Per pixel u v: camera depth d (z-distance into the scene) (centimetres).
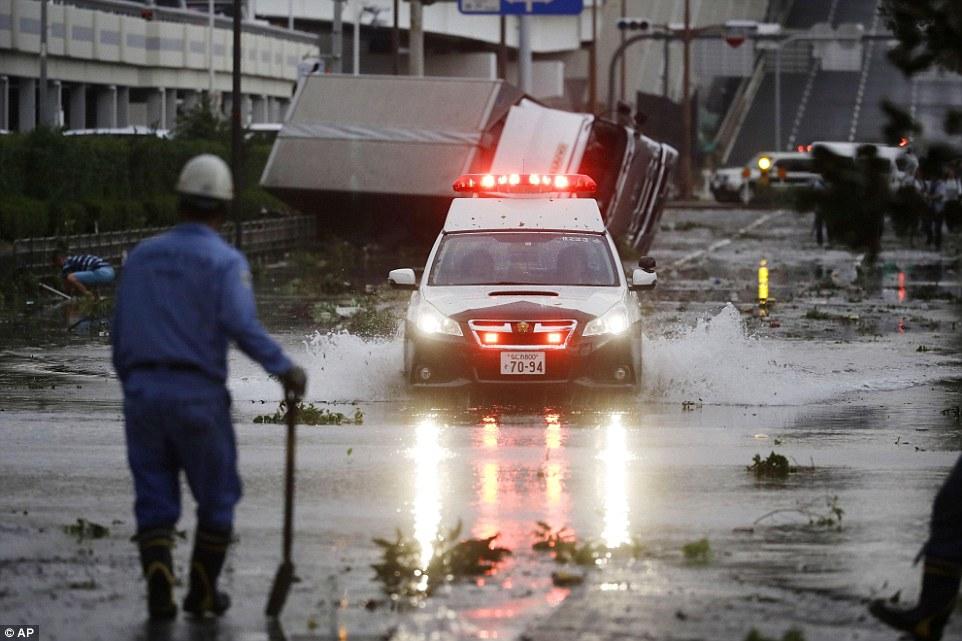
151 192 8506
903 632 1516
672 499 2175
